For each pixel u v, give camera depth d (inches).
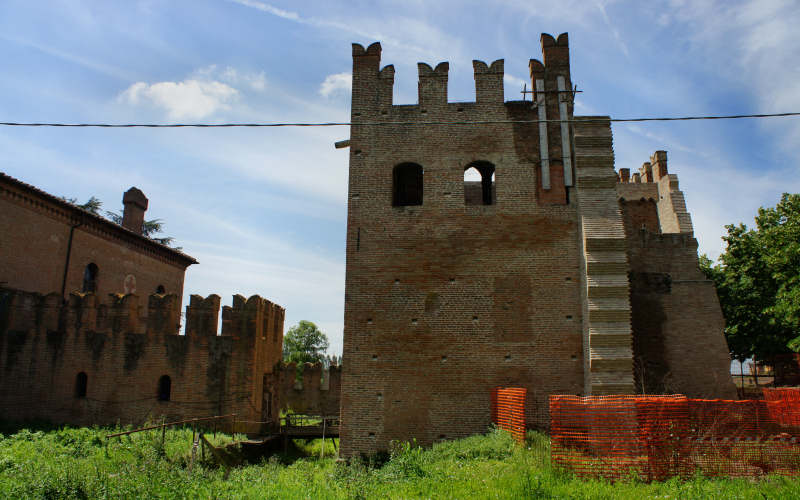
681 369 819.4
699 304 844.0
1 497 453.4
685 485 426.3
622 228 725.9
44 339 1135.6
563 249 764.6
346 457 722.2
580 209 746.2
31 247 1189.1
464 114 819.4
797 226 1078.4
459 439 701.9
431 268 770.2
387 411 732.0
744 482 432.1
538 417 717.3
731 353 1371.8
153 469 573.9
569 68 815.1
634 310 839.7
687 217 1267.2
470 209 785.6
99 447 767.1
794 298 1051.3
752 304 1291.8
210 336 1111.0
